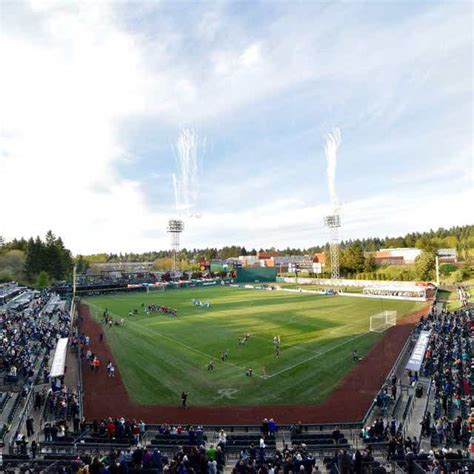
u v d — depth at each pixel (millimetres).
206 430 28172
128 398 34406
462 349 42312
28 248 157250
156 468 18344
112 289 121625
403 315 69500
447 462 19297
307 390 35625
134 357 46031
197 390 35969
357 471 18969
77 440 24859
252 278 158250
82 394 35188
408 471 18812
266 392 35281
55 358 35531
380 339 52469
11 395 33219
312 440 25000
